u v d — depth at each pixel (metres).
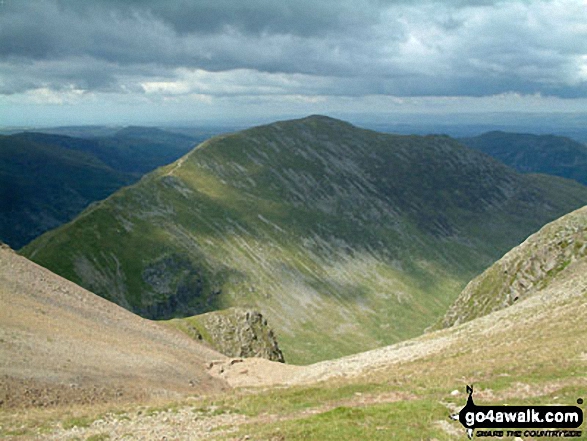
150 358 59.69
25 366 42.69
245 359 79.62
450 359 48.28
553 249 129.75
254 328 134.38
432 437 24.38
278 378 66.94
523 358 39.16
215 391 55.88
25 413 34.50
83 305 75.56
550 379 32.28
